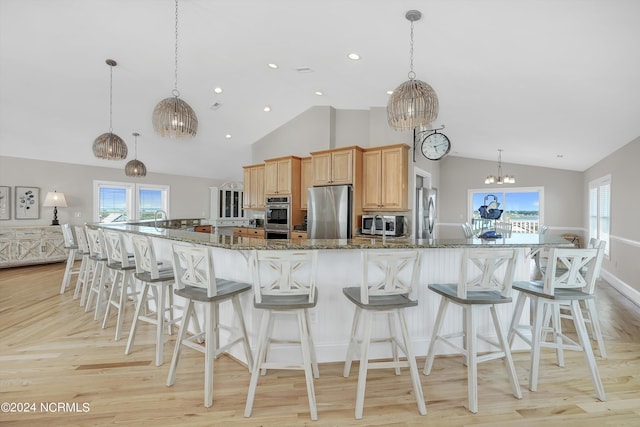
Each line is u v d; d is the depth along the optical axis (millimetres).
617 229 4797
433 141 4984
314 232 4895
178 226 6449
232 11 2779
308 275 2434
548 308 2688
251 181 6254
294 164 5406
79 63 3805
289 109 5461
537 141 5328
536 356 2102
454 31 2479
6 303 3822
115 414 1812
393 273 1924
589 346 2068
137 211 7477
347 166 4707
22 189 6031
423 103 2273
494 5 2080
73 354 2527
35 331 2980
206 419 1788
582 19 2062
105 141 3619
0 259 5602
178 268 2174
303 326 1880
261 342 1884
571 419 1813
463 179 8664
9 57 3609
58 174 6434
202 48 3504
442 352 2600
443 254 2580
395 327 2414
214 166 7965
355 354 2479
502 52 2646
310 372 1834
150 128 5684
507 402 1967
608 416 1837
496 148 6496
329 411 1870
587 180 6855
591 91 3066
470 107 4105
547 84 3086
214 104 5137
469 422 1787
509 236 3100
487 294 2113
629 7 1885
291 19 2779
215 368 2354
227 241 2369
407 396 2023
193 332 2934
